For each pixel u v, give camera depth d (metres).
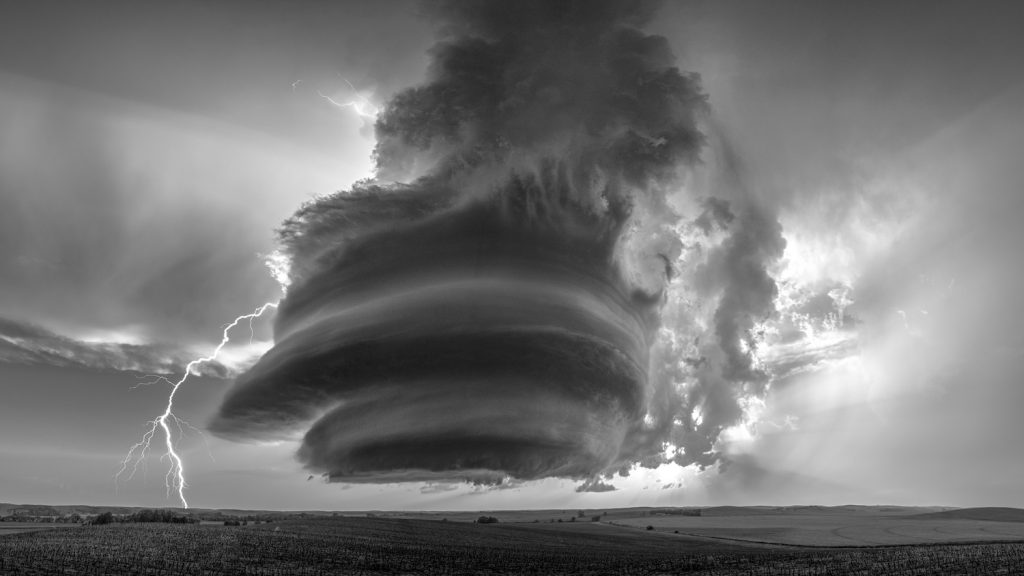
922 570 36.97
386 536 64.00
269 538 56.00
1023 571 33.25
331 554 47.62
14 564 35.03
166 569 36.19
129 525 66.44
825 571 39.19
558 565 46.72
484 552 54.00
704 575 38.56
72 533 54.56
